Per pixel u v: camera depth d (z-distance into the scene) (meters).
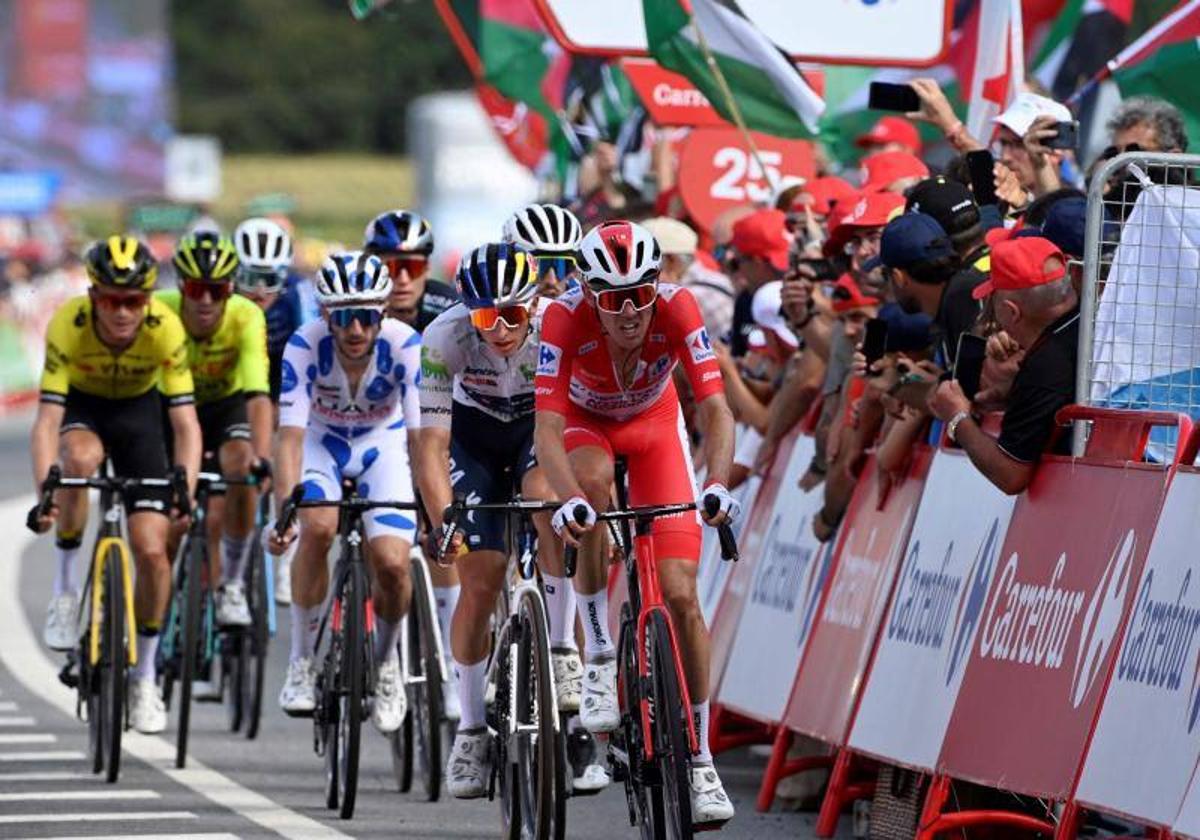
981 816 15.64
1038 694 14.98
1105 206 16.47
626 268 14.95
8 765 21.08
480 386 17.72
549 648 15.69
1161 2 27.44
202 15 188.88
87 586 21.38
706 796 15.13
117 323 20.95
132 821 18.11
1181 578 13.57
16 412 81.62
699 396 15.89
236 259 23.25
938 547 17.08
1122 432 14.79
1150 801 13.36
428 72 185.25
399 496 20.59
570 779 17.12
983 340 16.50
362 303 19.41
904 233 17.02
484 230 111.25
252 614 23.30
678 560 15.49
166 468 23.25
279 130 183.62
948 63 26.66
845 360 19.81
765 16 24.77
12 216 111.50
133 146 122.31
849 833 17.89
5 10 120.31
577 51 26.39
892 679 17.27
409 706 19.80
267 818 18.34
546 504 15.77
